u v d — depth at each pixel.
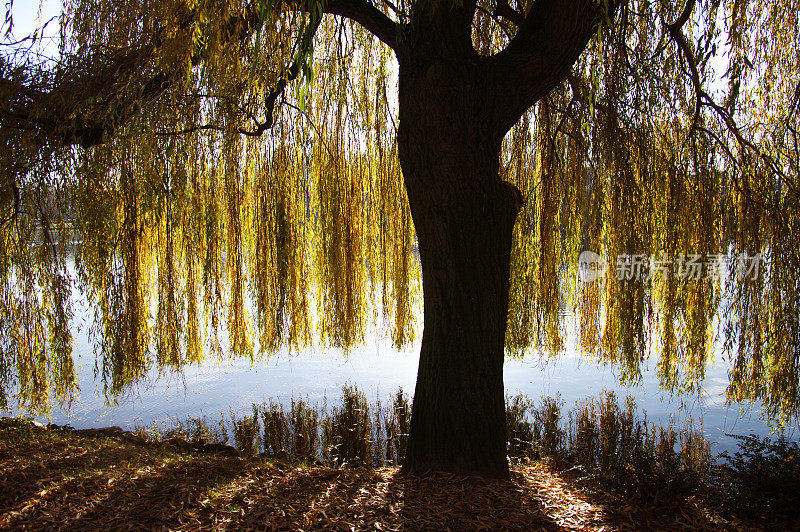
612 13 4.04
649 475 4.16
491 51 6.59
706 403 7.91
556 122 6.50
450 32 3.98
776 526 3.47
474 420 4.18
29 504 3.23
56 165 4.96
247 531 2.98
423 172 4.08
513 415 7.23
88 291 5.52
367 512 3.37
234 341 6.86
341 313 7.05
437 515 3.37
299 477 4.04
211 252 6.29
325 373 10.12
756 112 5.88
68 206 5.25
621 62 5.46
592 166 6.00
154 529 2.94
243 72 5.10
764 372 5.67
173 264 6.11
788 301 5.39
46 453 4.33
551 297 6.80
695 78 5.22
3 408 5.71
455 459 4.18
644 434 6.56
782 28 5.66
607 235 6.51
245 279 6.90
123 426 7.17
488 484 3.96
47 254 5.51
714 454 5.95
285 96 6.32
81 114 4.61
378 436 6.79
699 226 5.84
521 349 7.07
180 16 4.50
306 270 7.27
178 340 6.13
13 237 5.52
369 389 8.99
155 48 4.58
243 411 7.80
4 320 5.55
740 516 3.67
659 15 5.40
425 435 4.27
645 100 5.55
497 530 3.23
